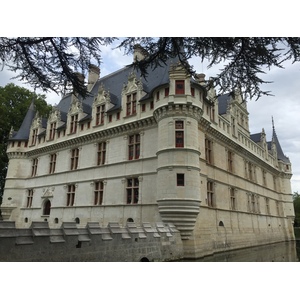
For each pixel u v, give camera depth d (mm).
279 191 47250
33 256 10531
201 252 21031
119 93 30844
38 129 37531
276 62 7129
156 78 26812
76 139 30672
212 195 25609
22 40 7754
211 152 26609
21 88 46344
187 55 7887
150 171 23172
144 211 22672
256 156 36781
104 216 25656
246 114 37531
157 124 23719
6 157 43000
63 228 12016
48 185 33281
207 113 26234
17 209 36531
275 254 26469
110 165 26703
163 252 17656
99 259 13156
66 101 41906
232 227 27766
